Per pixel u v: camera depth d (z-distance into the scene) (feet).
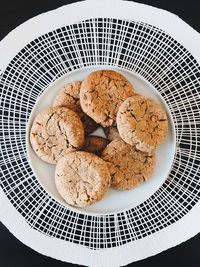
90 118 0.92
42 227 1.01
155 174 0.91
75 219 1.00
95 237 0.99
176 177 0.97
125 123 0.83
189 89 0.99
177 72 0.98
